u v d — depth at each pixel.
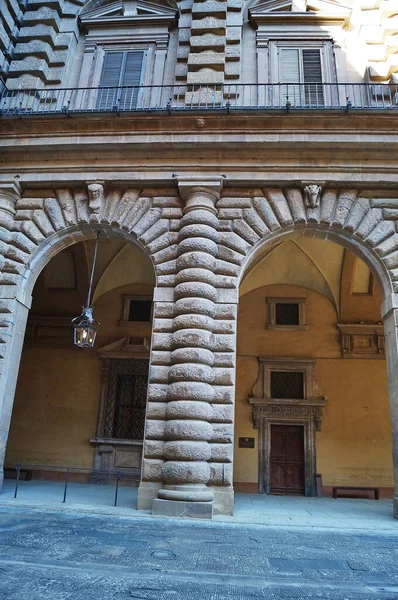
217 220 11.77
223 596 4.76
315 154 11.77
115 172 12.30
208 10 14.42
